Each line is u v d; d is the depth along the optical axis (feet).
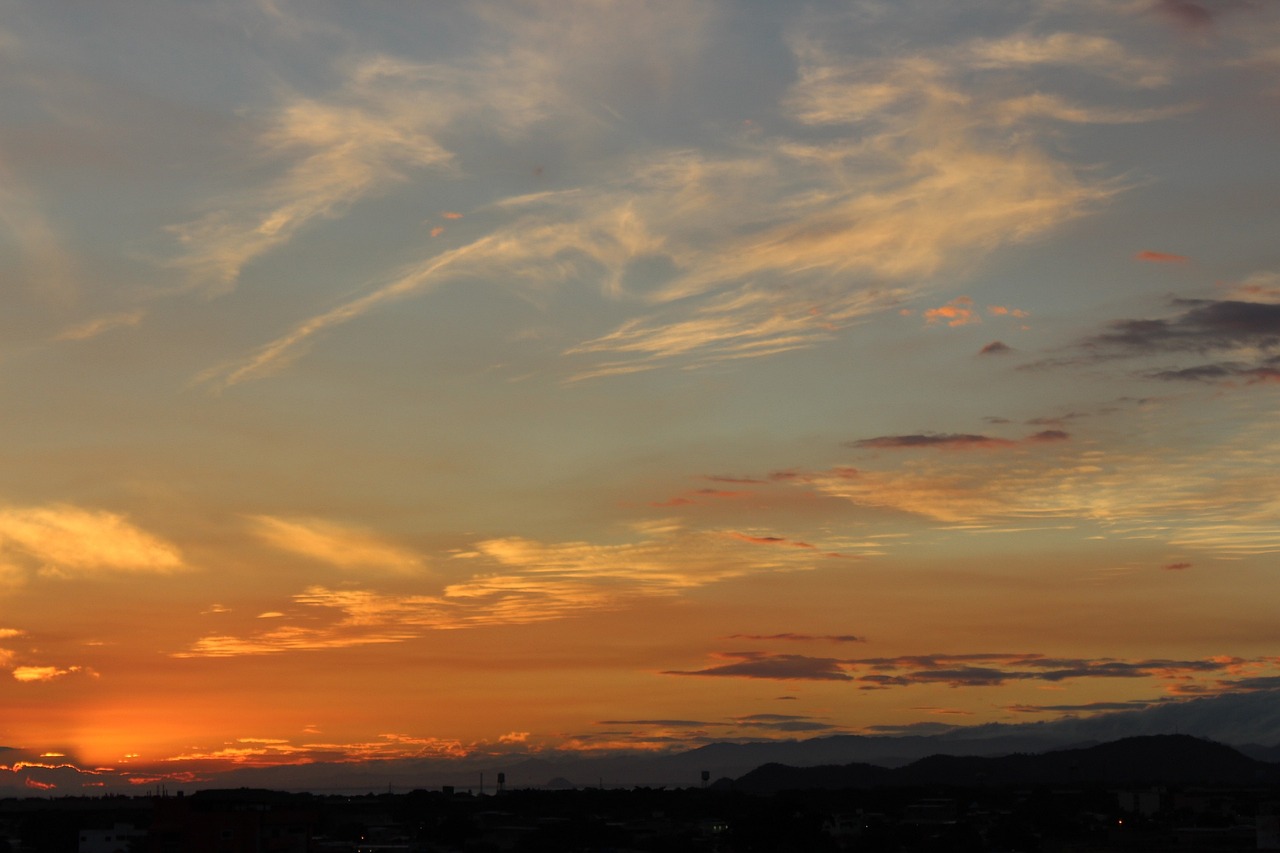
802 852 577.43
